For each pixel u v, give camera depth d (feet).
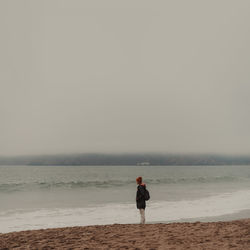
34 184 138.00
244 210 56.39
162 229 28.86
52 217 47.55
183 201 70.49
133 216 48.62
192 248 19.81
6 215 49.47
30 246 22.22
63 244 22.74
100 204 65.36
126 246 21.30
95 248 20.97
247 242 21.43
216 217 48.24
